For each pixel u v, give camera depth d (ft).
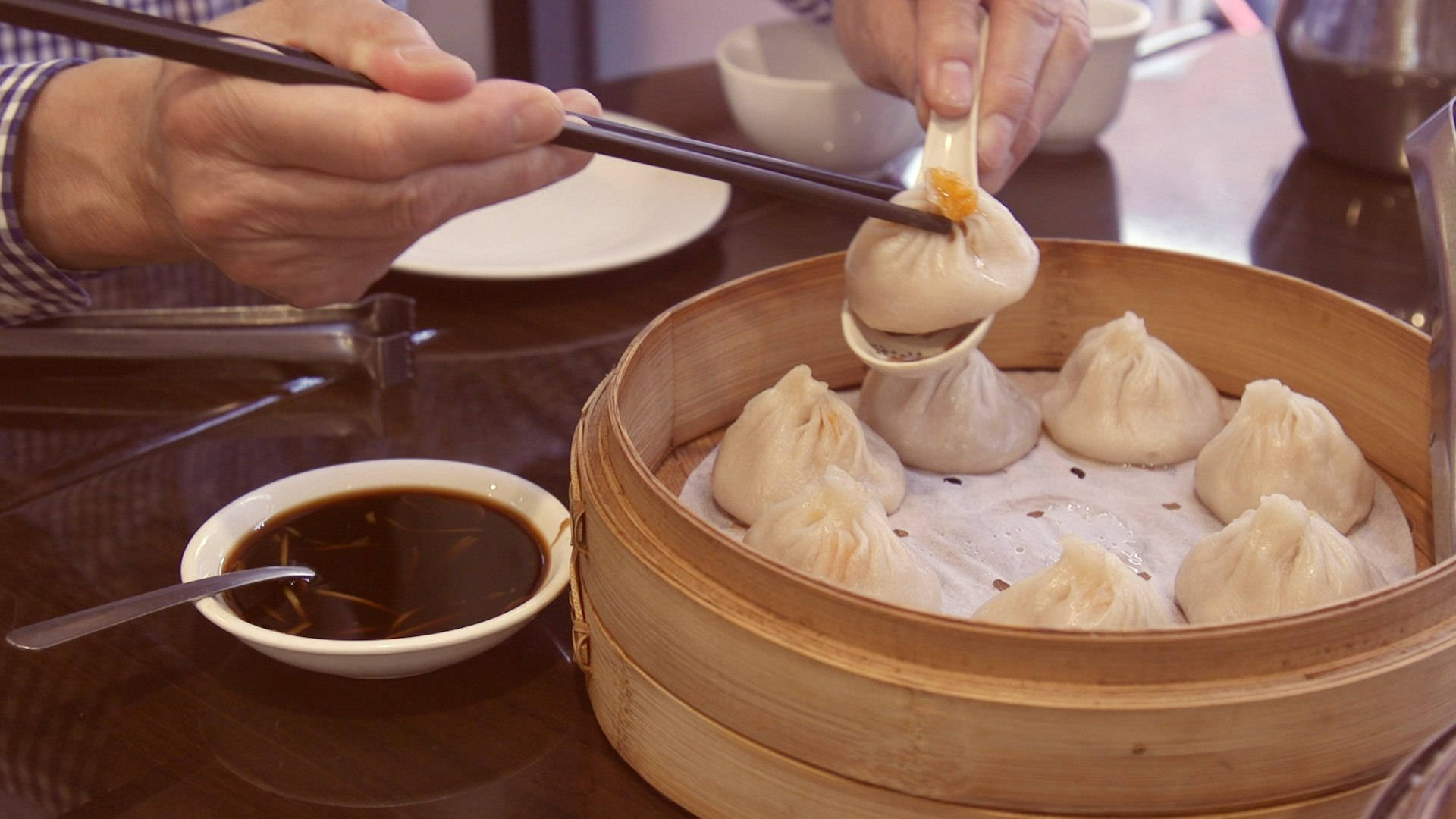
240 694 4.00
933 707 3.03
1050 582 4.17
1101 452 5.54
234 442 5.38
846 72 8.98
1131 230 7.90
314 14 3.79
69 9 3.07
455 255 7.01
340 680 4.08
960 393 5.40
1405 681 3.17
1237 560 4.43
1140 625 4.12
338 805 3.61
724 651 3.28
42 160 4.74
